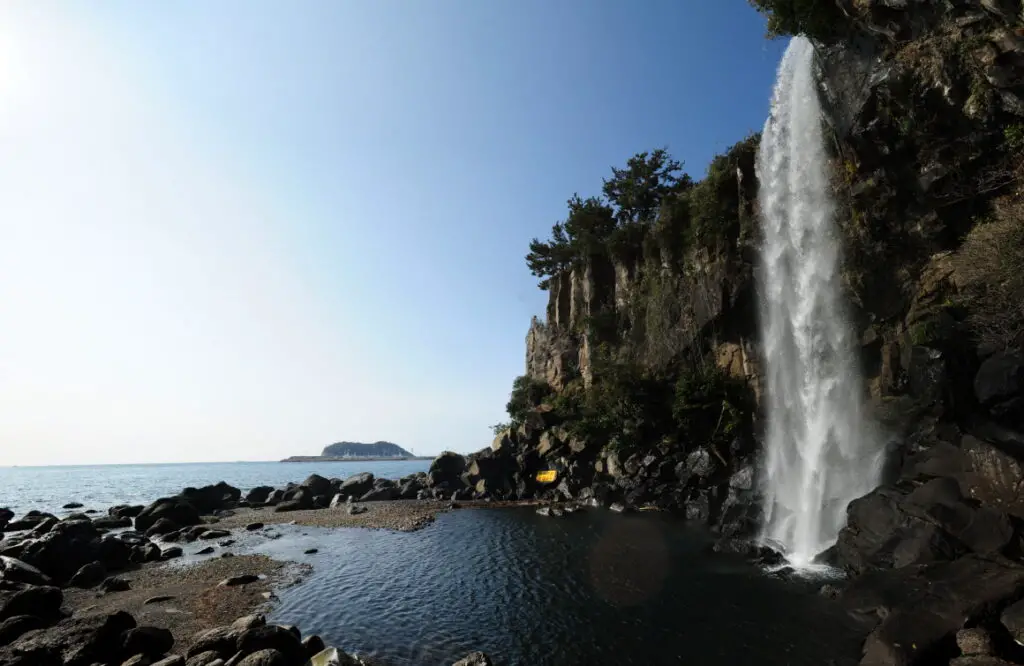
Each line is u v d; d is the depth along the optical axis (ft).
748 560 71.82
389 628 50.90
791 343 103.91
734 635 46.03
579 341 192.85
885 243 87.61
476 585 65.72
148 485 361.30
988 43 67.62
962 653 34.32
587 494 142.82
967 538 47.60
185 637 48.80
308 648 43.83
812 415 95.96
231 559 83.25
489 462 173.88
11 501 222.28
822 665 39.45
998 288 61.00
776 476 98.43
